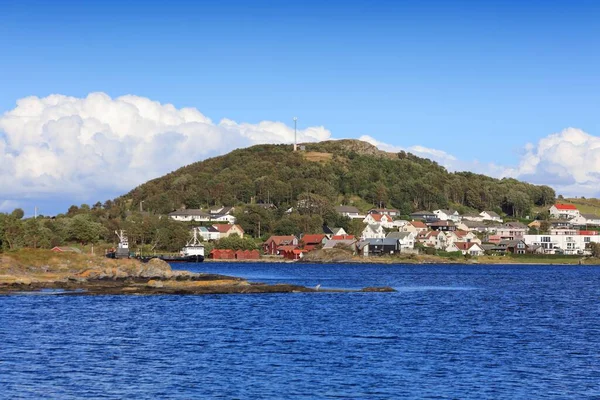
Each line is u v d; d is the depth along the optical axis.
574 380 53.62
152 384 51.81
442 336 74.25
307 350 65.12
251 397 48.50
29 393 49.25
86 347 66.12
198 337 72.50
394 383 52.34
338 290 129.50
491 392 50.03
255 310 97.00
